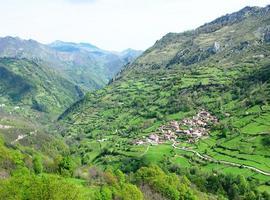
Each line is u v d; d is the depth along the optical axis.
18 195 84.94
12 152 197.62
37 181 86.25
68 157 196.75
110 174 185.38
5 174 154.12
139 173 185.62
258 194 185.25
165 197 165.62
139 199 147.88
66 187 85.94
